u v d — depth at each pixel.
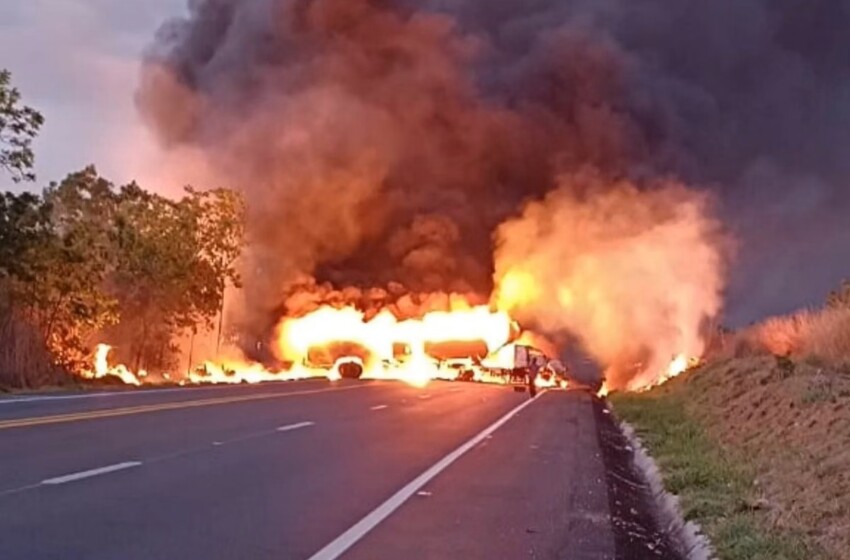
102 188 38.09
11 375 28.33
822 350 24.02
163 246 38.81
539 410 29.27
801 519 10.20
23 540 8.09
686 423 22.52
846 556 8.62
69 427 16.56
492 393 38.50
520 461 16.09
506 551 8.99
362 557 8.32
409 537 9.29
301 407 25.00
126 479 11.52
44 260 30.59
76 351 33.12
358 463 14.45
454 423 22.98
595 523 10.87
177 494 10.77
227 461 13.76
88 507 9.65
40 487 10.55
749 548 9.21
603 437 21.75
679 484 13.45
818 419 15.16
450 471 14.23
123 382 32.75
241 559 7.96
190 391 29.39
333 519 9.91
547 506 11.70
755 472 13.55
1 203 29.28
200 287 40.84
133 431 16.62
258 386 35.34
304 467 13.67
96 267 33.50
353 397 30.89
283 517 9.85
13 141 29.59
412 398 32.09
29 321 30.58
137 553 7.90
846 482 10.93
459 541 9.27
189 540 8.51
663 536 11.16
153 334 39.88
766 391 20.06
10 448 13.53
